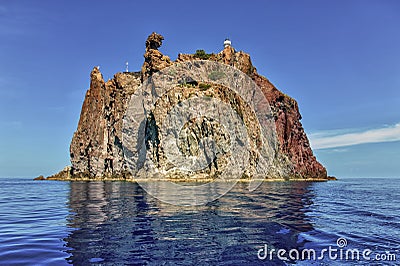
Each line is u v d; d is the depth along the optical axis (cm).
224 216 1298
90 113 7806
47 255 741
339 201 2109
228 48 7406
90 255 737
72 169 7925
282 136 7462
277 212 1438
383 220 1230
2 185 5066
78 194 2766
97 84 7838
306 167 7719
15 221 1251
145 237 911
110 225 1109
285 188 3784
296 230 1010
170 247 801
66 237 927
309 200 2150
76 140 7831
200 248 791
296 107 8038
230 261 690
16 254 752
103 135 7375
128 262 684
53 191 3272
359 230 1019
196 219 1227
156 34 6781
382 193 3091
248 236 922
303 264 671
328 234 952
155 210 1499
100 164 7275
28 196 2608
